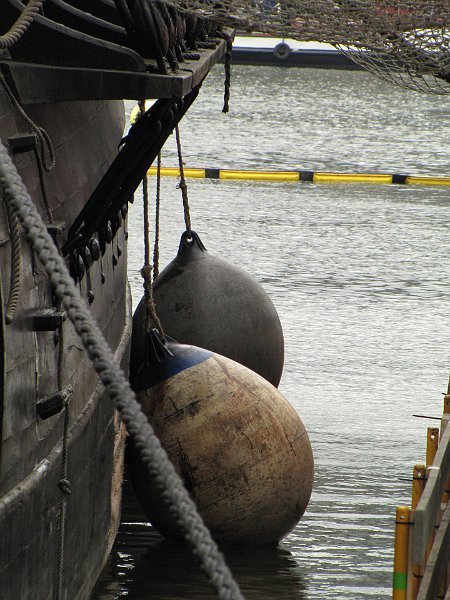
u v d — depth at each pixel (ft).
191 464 88.79
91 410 75.00
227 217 277.64
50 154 63.87
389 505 105.09
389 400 140.26
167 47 67.87
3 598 53.31
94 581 82.12
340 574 89.30
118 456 94.27
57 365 65.26
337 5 77.20
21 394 56.85
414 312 190.39
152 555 91.56
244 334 119.85
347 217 286.46
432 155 402.11
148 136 70.28
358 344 167.63
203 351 94.07
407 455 119.44
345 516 101.96
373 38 78.79
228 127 439.63
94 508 79.25
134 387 92.84
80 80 60.08
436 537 60.59
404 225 278.05
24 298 57.77
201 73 78.33
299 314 184.65
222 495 88.94
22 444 57.31
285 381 146.51
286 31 77.61
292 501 91.40
